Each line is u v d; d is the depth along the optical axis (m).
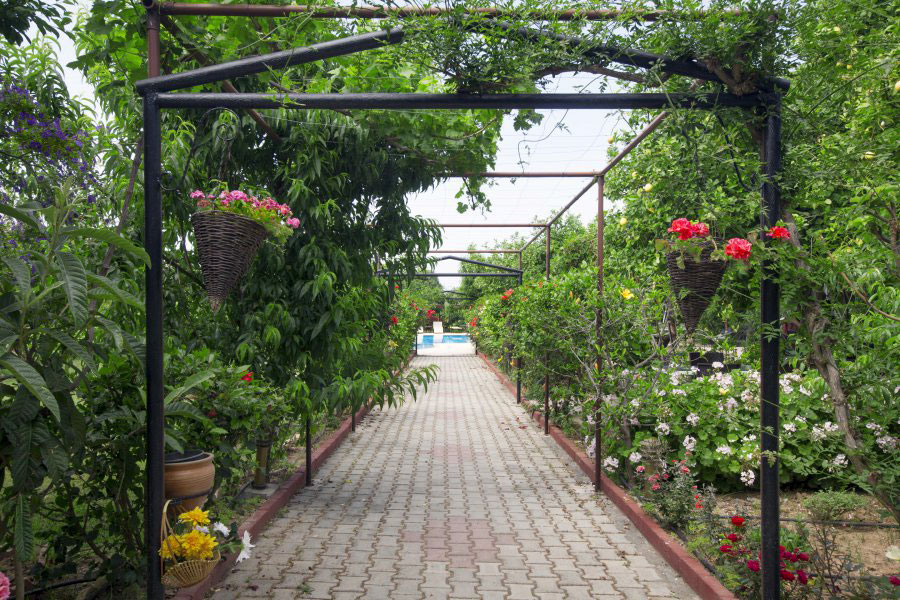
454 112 4.49
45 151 3.13
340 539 4.12
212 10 2.91
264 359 4.68
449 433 8.08
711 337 4.32
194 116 4.36
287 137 4.66
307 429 5.29
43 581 2.85
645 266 6.48
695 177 2.88
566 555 3.88
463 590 3.34
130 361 3.01
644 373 5.56
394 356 5.77
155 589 2.78
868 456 2.72
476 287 18.80
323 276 4.46
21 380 1.98
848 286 2.62
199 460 3.12
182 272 4.17
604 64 2.66
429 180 5.12
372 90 4.26
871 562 3.56
